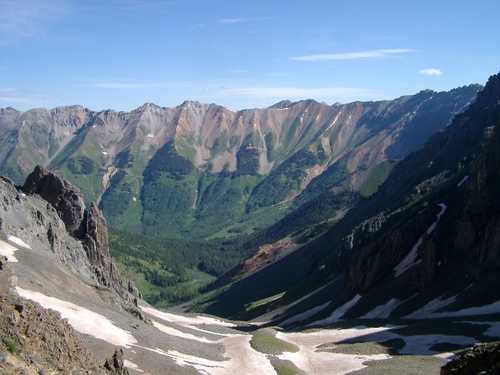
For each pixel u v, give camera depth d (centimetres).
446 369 3872
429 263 13250
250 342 10075
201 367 7231
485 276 11581
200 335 11231
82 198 14550
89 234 14038
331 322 14050
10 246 9075
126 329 7731
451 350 8519
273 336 11169
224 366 7869
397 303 13338
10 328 3209
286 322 16538
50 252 10719
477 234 12962
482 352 3675
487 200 13062
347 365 8625
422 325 10625
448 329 9700
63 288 8694
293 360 9044
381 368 7838
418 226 15725
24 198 11888
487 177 13212
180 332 10812
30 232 10681
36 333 3369
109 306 9681
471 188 13712
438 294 12369
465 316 10575
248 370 7938
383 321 12138
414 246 15362
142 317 10475
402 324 11281
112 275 14175
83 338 6450
